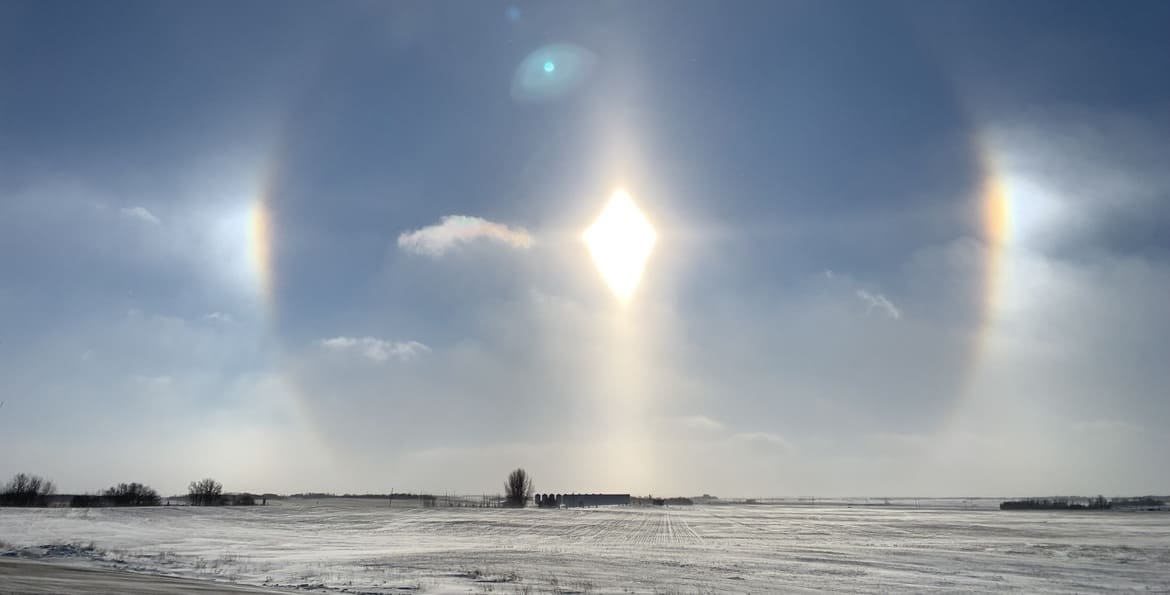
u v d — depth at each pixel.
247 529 69.31
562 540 60.44
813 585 30.03
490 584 28.38
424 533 68.19
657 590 27.55
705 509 186.50
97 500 128.62
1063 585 30.94
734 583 30.28
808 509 190.62
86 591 20.64
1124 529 80.44
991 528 82.31
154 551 43.91
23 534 54.22
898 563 39.97
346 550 47.09
